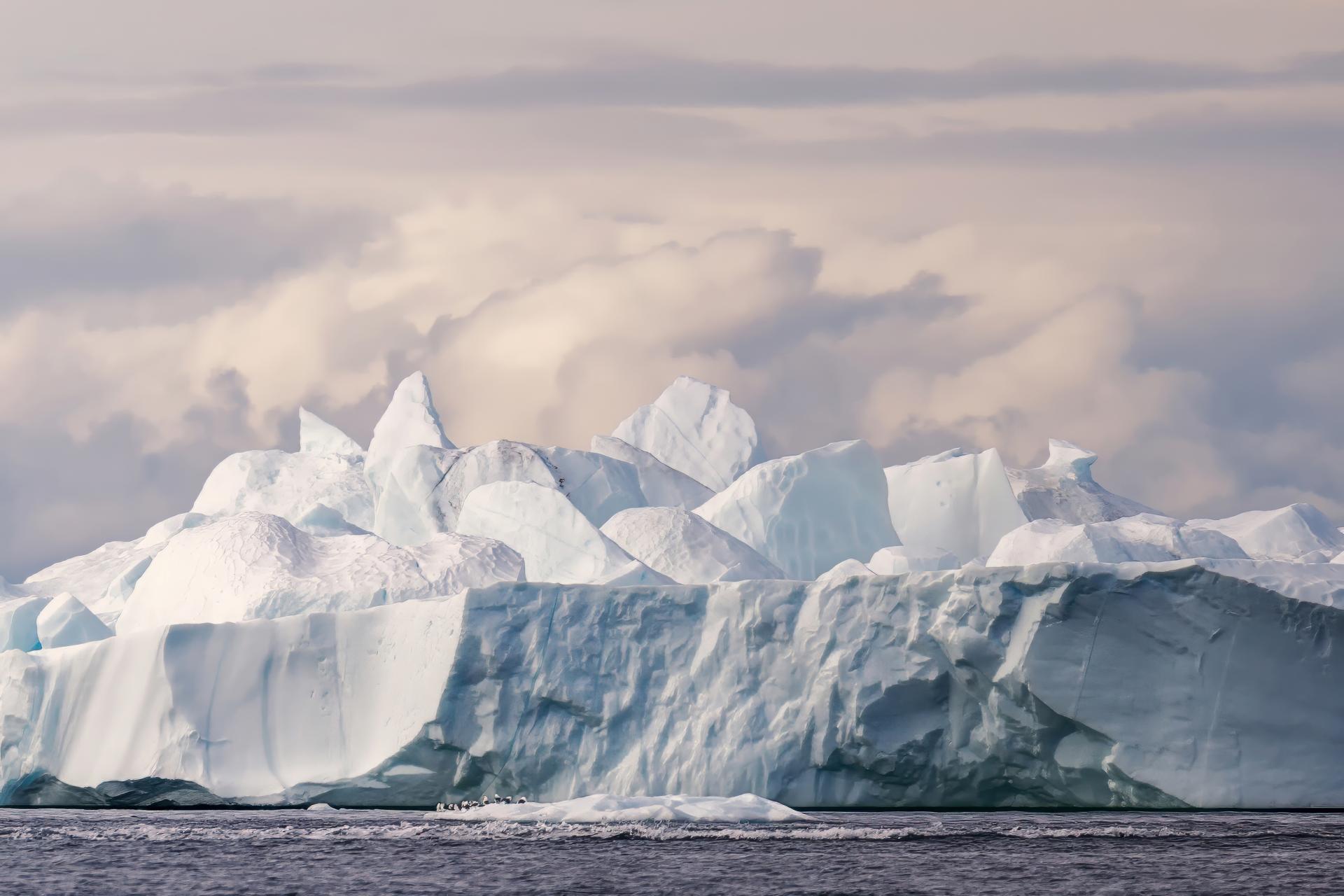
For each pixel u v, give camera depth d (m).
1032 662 183.50
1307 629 181.62
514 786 198.62
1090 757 186.88
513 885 138.88
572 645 198.62
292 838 170.25
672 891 135.25
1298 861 148.62
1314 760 181.00
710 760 193.00
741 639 197.00
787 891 134.88
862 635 192.75
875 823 178.88
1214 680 182.50
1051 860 150.50
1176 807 186.88
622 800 184.50
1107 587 183.12
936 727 192.50
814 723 192.25
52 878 145.25
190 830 177.88
